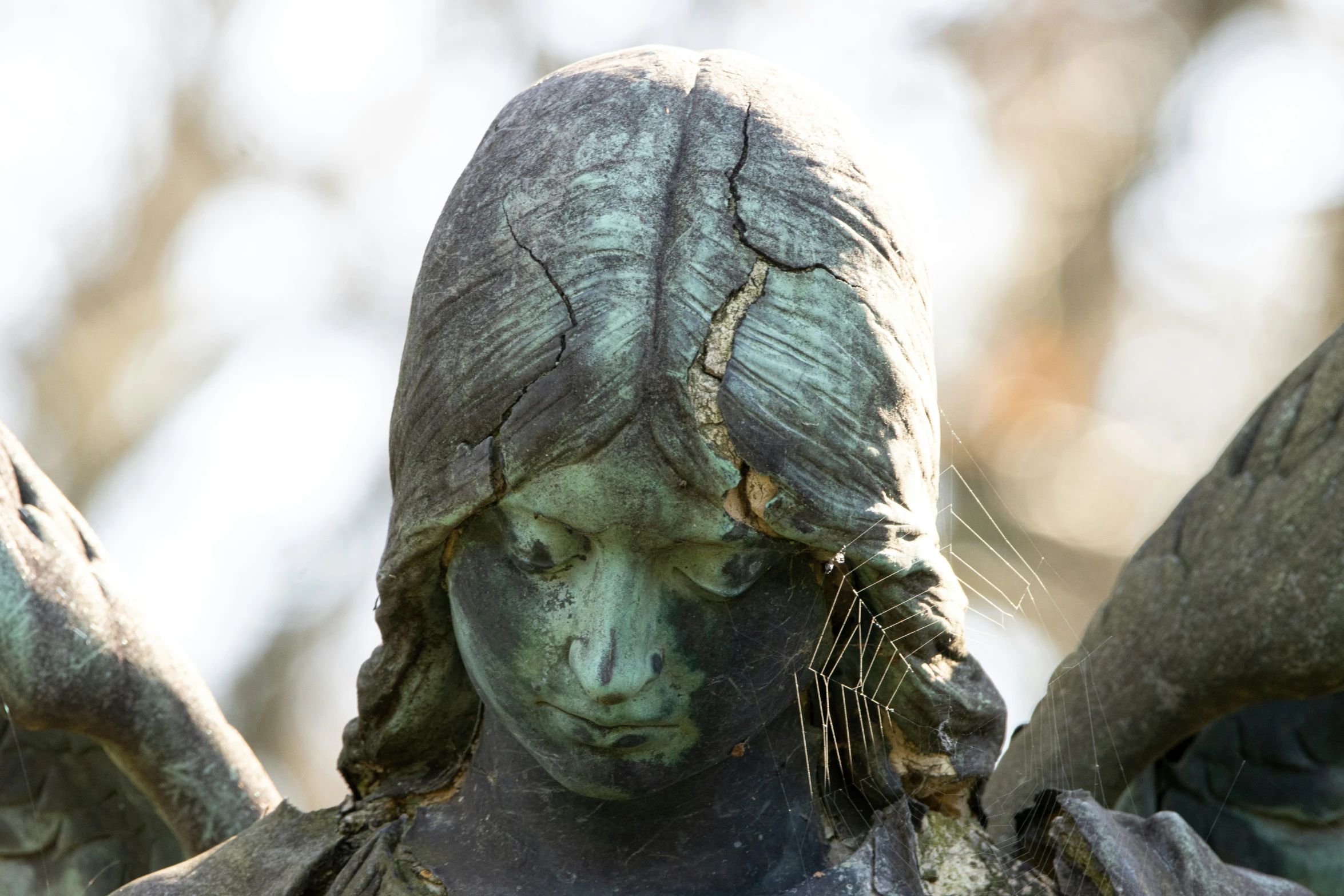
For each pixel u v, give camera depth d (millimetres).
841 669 3904
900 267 3623
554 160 3561
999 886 3854
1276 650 4508
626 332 3389
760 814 3930
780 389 3416
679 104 3623
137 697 4473
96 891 4695
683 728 3594
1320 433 4602
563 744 3609
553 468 3416
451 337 3541
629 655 3455
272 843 4066
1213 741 5008
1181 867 3938
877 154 3742
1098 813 3891
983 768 3967
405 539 3662
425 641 3947
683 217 3471
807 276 3471
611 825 3891
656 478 3398
